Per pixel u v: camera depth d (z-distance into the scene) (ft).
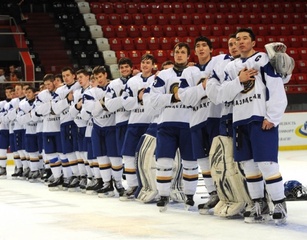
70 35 86.58
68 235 23.56
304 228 23.72
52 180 45.44
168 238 22.36
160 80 28.63
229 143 25.82
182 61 28.66
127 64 34.81
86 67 81.20
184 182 29.91
